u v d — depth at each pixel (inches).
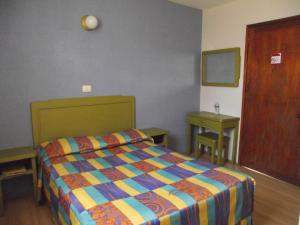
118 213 57.2
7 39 96.7
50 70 107.7
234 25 139.1
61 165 87.7
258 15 126.4
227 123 137.3
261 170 134.2
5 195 103.0
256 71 131.5
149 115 143.6
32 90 104.7
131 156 98.7
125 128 133.6
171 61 148.2
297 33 112.2
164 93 148.2
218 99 154.2
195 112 162.4
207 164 89.4
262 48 127.4
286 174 122.4
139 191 68.3
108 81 125.0
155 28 137.8
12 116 101.6
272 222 89.9
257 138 134.7
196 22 156.1
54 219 79.7
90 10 114.2
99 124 124.0
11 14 96.3
